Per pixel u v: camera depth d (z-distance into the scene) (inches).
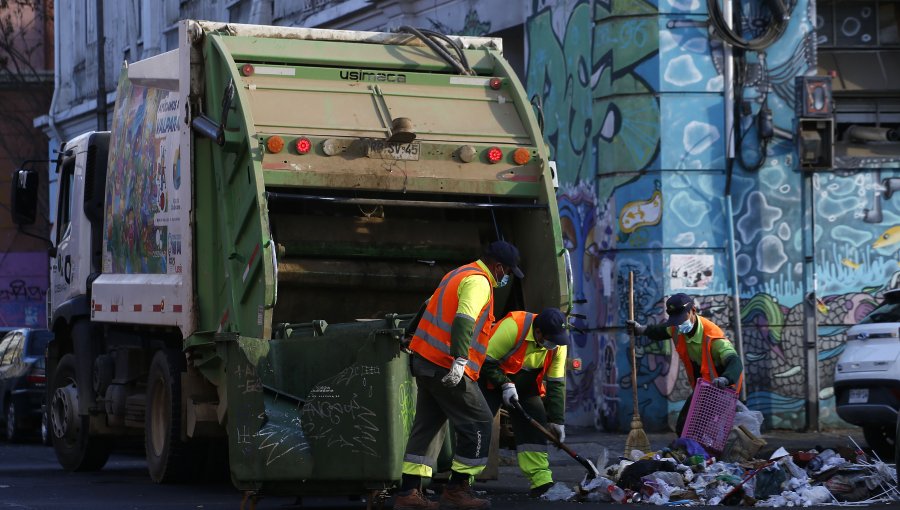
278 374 359.9
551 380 422.0
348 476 348.2
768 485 399.5
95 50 1327.5
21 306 1601.9
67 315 583.2
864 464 418.3
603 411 666.2
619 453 578.6
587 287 687.7
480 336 365.4
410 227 455.2
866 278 671.1
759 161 660.7
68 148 614.5
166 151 483.5
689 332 456.8
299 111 436.5
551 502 405.1
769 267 661.9
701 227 654.5
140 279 507.8
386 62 461.4
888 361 530.6
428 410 368.2
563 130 711.1
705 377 453.7
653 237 650.8
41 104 1594.5
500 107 464.1
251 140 419.5
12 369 792.9
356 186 431.5
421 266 457.4
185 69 461.1
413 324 368.5
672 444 442.0
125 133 542.0
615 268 660.7
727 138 655.1
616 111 658.8
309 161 427.2
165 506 412.8
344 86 450.9
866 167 672.4
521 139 455.2
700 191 655.1
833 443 602.5
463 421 368.5
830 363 667.4
